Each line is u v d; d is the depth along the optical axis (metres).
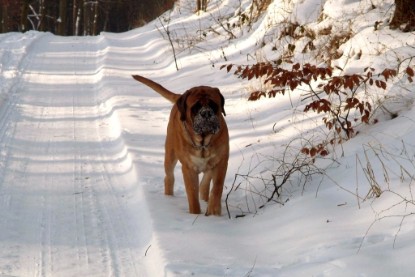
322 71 7.02
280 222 5.84
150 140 9.48
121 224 6.42
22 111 11.62
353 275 4.36
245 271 4.81
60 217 6.59
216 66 14.33
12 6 42.38
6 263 5.41
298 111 9.25
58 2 51.66
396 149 6.41
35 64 17.80
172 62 16.48
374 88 8.22
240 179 7.51
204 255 5.22
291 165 7.10
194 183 6.45
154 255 5.41
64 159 8.76
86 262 5.50
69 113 11.70
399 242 4.69
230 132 9.47
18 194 7.24
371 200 5.65
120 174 8.13
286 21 13.63
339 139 7.31
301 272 4.61
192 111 5.93
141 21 38.84
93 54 20.88
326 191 6.20
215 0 26.55
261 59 12.96
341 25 11.38
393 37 9.30
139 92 13.23
